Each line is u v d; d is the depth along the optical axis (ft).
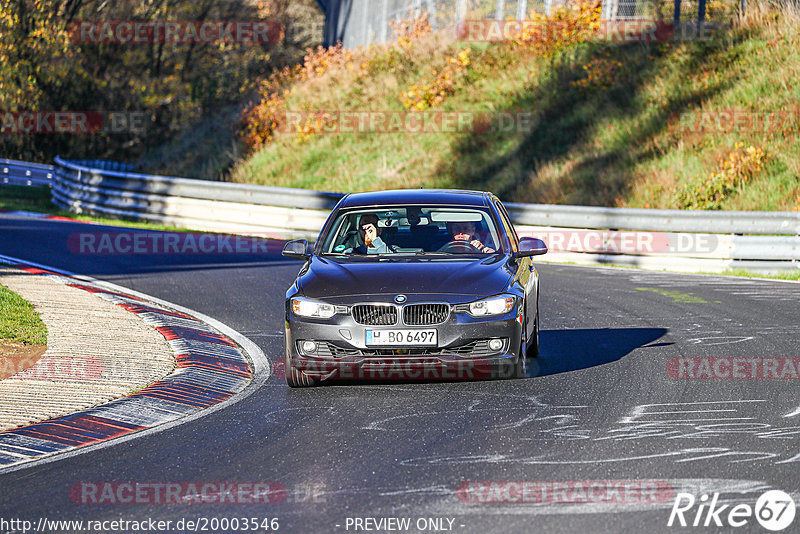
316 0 568.41
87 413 81.00
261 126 371.15
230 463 66.33
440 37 373.61
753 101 260.01
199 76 472.03
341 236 98.53
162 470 65.10
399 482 60.54
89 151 449.06
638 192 241.55
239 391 91.40
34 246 196.95
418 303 85.30
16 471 65.92
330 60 409.49
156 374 94.63
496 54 349.41
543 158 281.13
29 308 121.29
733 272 182.60
